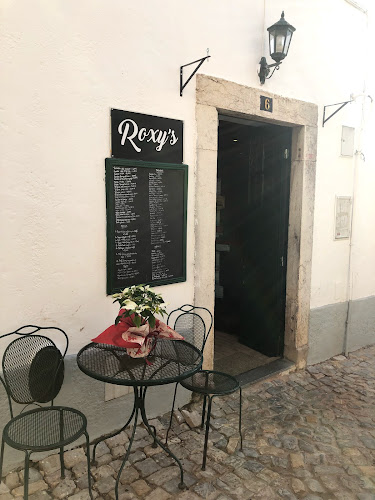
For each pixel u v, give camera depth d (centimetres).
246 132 463
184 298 333
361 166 480
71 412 238
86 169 264
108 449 278
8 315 245
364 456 285
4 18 224
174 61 301
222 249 531
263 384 394
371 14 459
